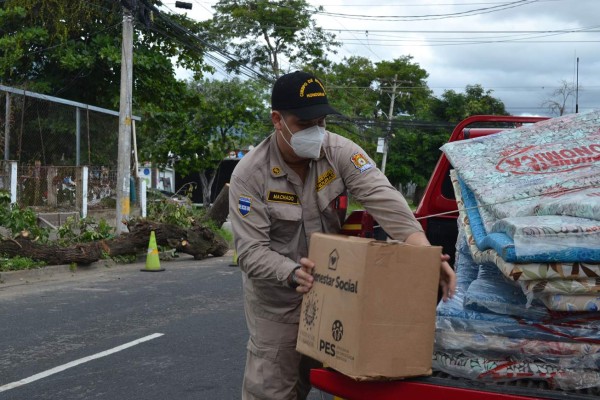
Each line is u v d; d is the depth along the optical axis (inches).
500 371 105.5
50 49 858.1
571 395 97.3
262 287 125.5
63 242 547.5
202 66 1003.9
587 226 98.5
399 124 1658.5
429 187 199.5
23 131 719.7
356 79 2293.3
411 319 98.4
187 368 245.0
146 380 230.1
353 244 99.9
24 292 411.5
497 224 111.7
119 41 892.6
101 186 782.5
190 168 1336.1
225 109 1317.7
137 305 368.2
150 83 929.5
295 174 125.3
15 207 514.6
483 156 139.3
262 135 1542.8
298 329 122.0
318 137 119.8
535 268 98.5
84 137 806.5
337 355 101.0
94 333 298.4
